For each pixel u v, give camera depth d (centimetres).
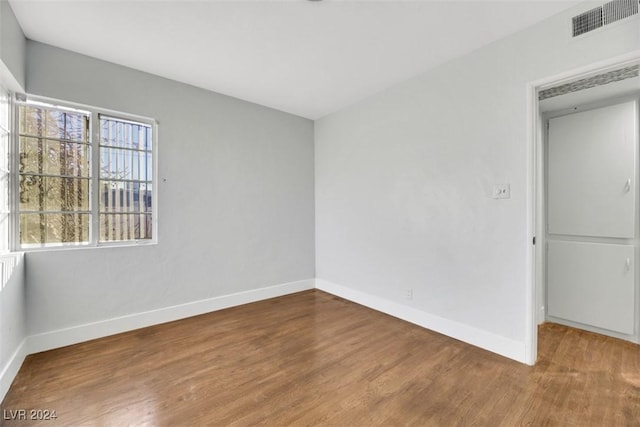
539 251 291
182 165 307
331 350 238
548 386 188
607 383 191
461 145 254
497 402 173
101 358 223
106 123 269
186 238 311
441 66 269
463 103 252
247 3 188
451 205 262
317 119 420
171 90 299
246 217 357
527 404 171
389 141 319
